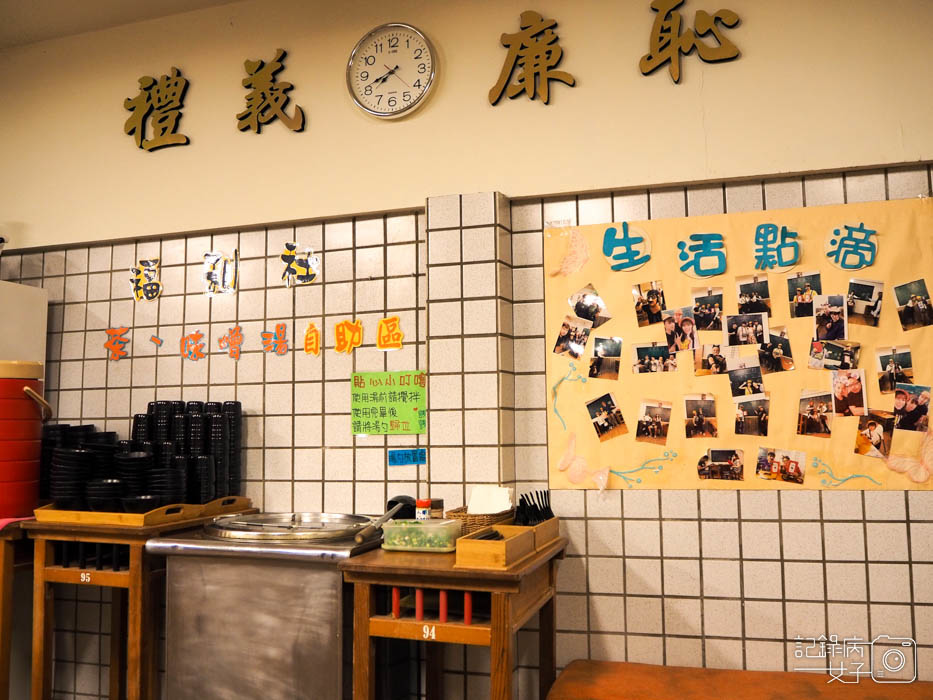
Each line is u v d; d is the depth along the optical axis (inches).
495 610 95.7
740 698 102.2
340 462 138.3
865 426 114.6
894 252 115.1
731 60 122.7
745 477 118.5
